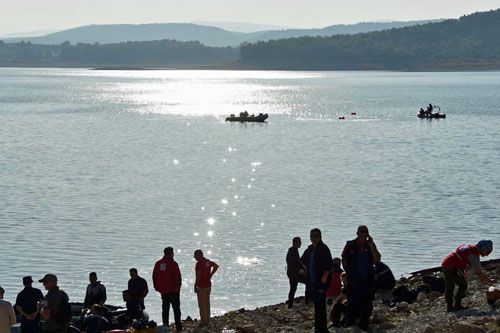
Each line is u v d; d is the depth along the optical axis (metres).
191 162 94.31
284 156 100.44
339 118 165.50
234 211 60.56
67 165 90.12
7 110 189.62
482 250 22.92
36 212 59.81
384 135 129.12
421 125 148.00
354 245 21.91
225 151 106.75
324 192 70.19
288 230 53.34
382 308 24.80
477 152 102.12
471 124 148.62
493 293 22.86
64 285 39.94
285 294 38.00
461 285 22.84
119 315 26.53
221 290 38.62
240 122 159.38
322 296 21.83
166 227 54.31
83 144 114.94
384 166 88.81
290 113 185.25
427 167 87.31
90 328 24.88
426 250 46.72
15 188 72.12
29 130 136.88
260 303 36.62
